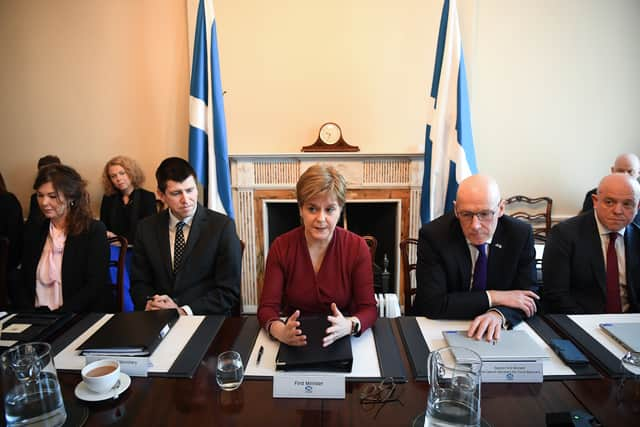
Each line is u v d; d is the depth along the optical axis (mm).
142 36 2883
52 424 782
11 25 2912
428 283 1358
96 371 914
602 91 2908
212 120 2504
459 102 2340
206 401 863
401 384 918
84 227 1690
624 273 1501
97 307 1683
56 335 1163
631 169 2523
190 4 2779
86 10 2865
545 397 863
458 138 2350
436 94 2393
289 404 854
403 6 2742
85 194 1720
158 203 3016
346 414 821
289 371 942
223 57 2844
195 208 1634
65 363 1010
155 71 2930
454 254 1358
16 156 3115
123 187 2832
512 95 2918
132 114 3004
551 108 2936
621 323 1167
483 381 925
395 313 2178
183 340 1113
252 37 2812
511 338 1062
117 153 3066
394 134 2914
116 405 850
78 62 2943
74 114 3027
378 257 3125
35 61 2959
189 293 1609
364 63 2826
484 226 1239
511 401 851
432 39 2779
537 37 2838
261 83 2875
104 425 792
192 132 2508
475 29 2814
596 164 3014
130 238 2807
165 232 1637
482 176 1264
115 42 2902
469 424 734
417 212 2861
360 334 1135
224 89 2889
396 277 2982
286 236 1340
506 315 1177
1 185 2730
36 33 2918
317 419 807
